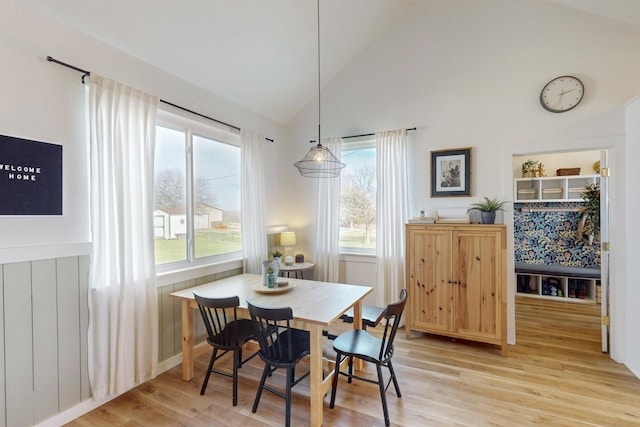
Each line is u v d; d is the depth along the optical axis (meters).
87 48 2.15
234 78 3.25
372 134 3.86
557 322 3.74
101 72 2.23
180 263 2.92
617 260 2.74
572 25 2.91
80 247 2.08
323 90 4.16
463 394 2.27
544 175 4.96
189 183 3.01
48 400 1.92
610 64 2.78
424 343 3.18
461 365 2.71
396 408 2.11
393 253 3.62
